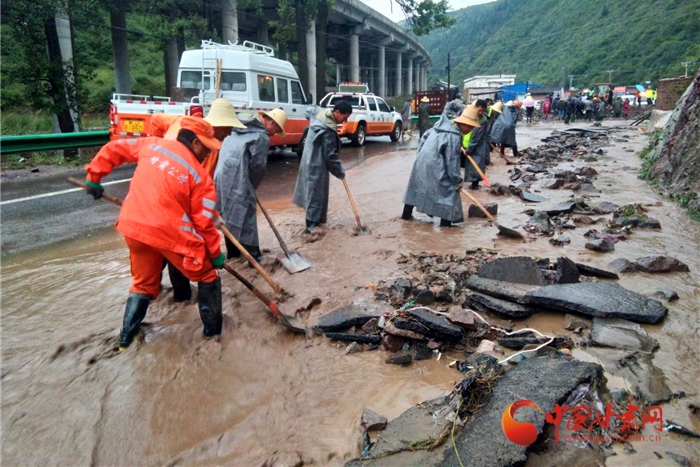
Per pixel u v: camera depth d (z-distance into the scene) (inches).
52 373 130.5
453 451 94.5
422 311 146.9
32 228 272.5
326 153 243.9
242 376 129.2
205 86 458.3
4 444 106.0
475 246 221.6
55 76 582.6
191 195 133.0
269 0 1141.1
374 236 239.8
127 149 138.7
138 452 104.7
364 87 824.9
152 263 140.5
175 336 147.2
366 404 117.0
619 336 136.1
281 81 501.7
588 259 199.9
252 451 103.7
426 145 254.2
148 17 768.3
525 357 129.0
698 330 141.6
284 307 164.2
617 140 640.4
